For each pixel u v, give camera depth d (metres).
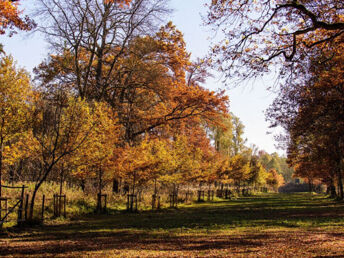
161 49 30.77
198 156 31.92
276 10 11.02
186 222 15.18
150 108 34.03
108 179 21.92
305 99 21.31
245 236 10.33
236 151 68.62
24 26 13.83
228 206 28.44
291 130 24.94
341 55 13.91
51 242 9.48
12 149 15.84
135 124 32.81
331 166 29.62
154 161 21.73
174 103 30.56
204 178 35.16
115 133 20.48
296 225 13.43
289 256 6.90
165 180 26.02
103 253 7.62
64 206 16.77
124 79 33.78
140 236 10.62
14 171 21.36
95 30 28.77
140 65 30.03
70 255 7.39
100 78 30.27
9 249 8.26
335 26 10.32
